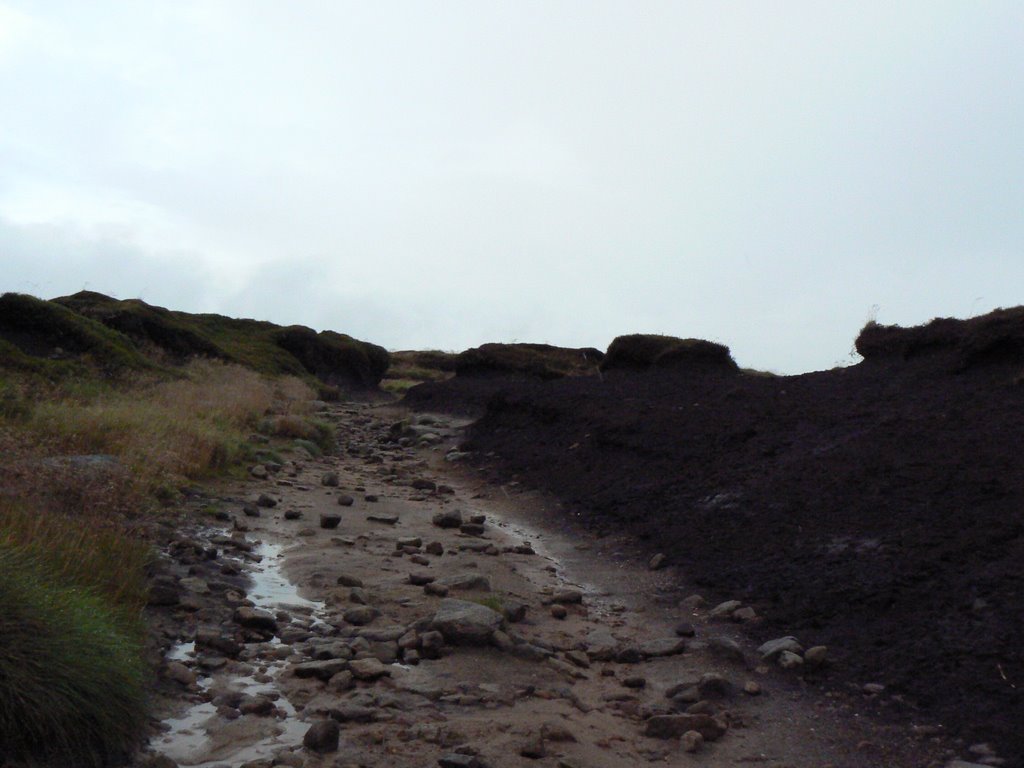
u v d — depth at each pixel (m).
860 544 7.27
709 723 4.72
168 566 7.00
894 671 5.32
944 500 7.56
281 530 9.12
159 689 4.74
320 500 11.00
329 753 4.19
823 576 6.91
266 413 17.95
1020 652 5.07
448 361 49.66
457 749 4.26
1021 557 6.18
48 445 9.69
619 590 7.75
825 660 5.64
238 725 4.45
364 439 18.36
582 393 16.30
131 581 5.96
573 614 6.98
